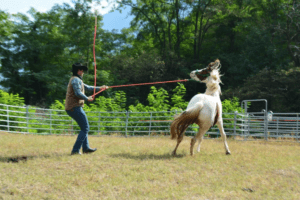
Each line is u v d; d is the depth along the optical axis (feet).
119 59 112.78
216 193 16.47
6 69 103.35
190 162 22.43
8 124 41.57
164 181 18.16
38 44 103.76
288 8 97.96
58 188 16.38
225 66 119.75
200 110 23.71
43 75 98.37
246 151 27.96
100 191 16.34
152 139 37.58
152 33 126.41
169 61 116.26
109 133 46.70
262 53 101.76
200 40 131.34
